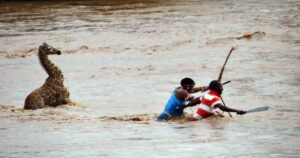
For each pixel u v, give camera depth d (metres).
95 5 168.62
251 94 54.91
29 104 51.47
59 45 101.12
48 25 128.62
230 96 54.19
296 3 150.62
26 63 84.19
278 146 29.02
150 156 28.02
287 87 57.94
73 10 157.38
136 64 78.56
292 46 86.44
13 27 128.25
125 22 126.69
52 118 44.16
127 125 39.53
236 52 83.94
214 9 144.75
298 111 44.88
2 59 89.38
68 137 34.47
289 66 70.88
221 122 39.75
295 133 33.09
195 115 42.78
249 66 72.12
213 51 85.88
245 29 107.69
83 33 113.44
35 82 68.44
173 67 74.38
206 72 69.62
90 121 41.91
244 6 148.88
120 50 92.50
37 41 106.56
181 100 43.78
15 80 70.31
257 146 29.23
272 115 42.78
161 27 116.19
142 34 108.12
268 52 82.25
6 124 41.00
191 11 142.50
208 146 29.88
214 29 109.94
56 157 28.66
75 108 51.12
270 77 64.12
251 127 36.28
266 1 158.00
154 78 67.19
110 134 35.31
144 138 33.47
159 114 46.47
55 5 173.75
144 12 145.12
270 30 104.00
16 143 32.91
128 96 57.00
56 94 52.75
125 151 29.47
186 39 99.62
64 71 75.81
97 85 64.12
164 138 33.22
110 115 46.50
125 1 175.62
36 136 35.22
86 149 30.38
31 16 147.62
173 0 171.50
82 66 79.44
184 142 31.41
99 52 91.94
